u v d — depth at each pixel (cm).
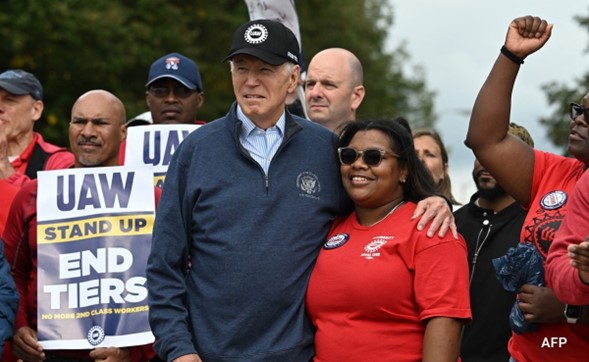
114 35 1867
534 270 478
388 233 498
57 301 571
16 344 581
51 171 583
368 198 504
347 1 2820
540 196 500
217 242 504
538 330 483
